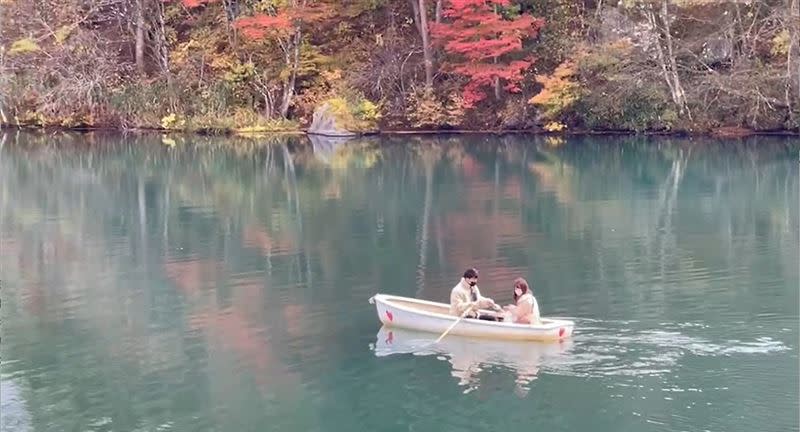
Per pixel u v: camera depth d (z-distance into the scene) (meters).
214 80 47.94
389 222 22.14
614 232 20.41
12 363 12.35
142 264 18.02
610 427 9.83
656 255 17.91
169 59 48.56
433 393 10.88
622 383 10.98
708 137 40.25
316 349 12.59
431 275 16.69
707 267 16.75
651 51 40.78
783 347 12.00
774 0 39.72
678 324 13.05
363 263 17.75
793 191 25.95
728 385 10.75
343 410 10.52
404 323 13.15
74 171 33.34
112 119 47.91
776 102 38.44
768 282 15.48
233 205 25.28
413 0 46.44
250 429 10.12
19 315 14.66
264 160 36.00
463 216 22.84
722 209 23.27
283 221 22.59
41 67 47.03
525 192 26.77
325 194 27.03
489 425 9.98
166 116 47.41
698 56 40.75
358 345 12.69
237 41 47.84
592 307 14.09
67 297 15.67
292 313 14.38
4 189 28.98
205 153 38.78
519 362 11.71
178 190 28.42
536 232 20.52
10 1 46.34
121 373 11.88
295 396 10.99
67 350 12.87
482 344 12.46
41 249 19.64
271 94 47.69
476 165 33.44
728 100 39.59
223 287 16.14
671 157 34.47
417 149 39.19
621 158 34.75
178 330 13.64
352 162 34.97
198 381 11.56
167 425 10.30
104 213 24.27
